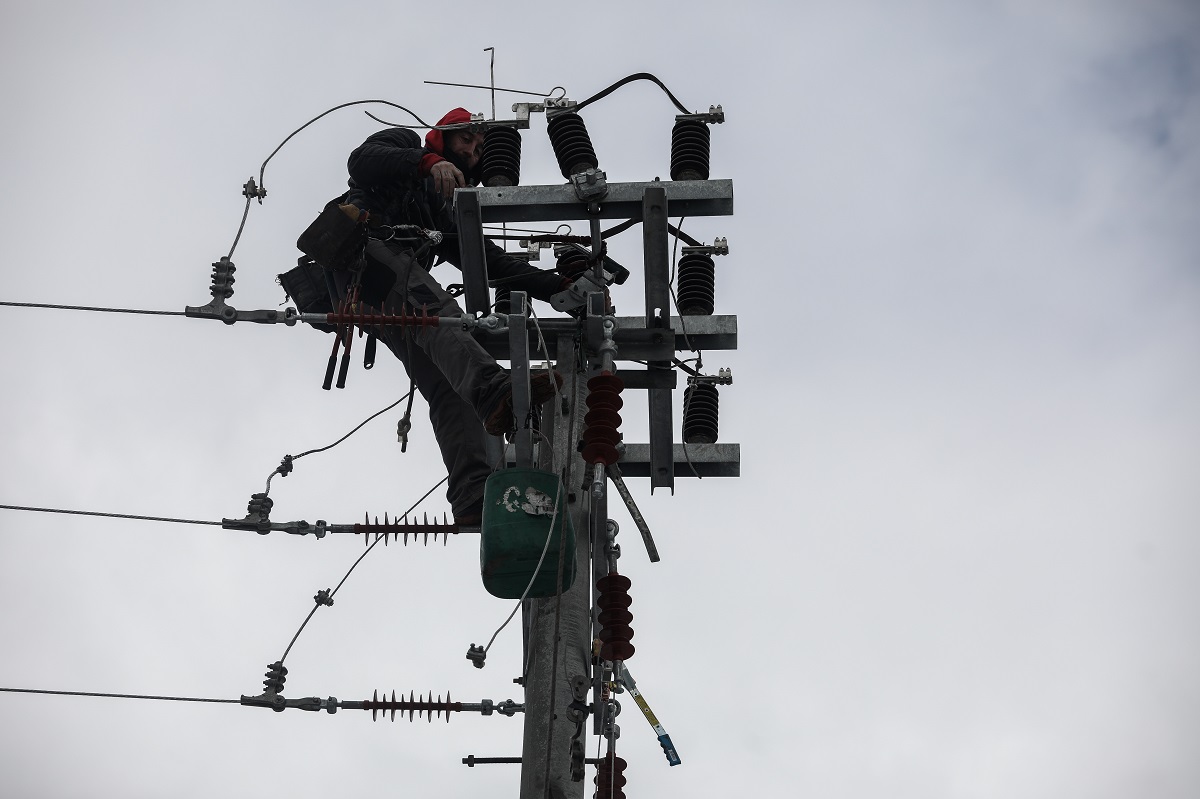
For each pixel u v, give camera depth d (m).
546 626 16.42
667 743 16.39
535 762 15.53
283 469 19.83
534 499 15.68
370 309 18.88
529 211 19.17
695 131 19.77
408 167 19.59
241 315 17.34
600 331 17.89
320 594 19.62
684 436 22.11
